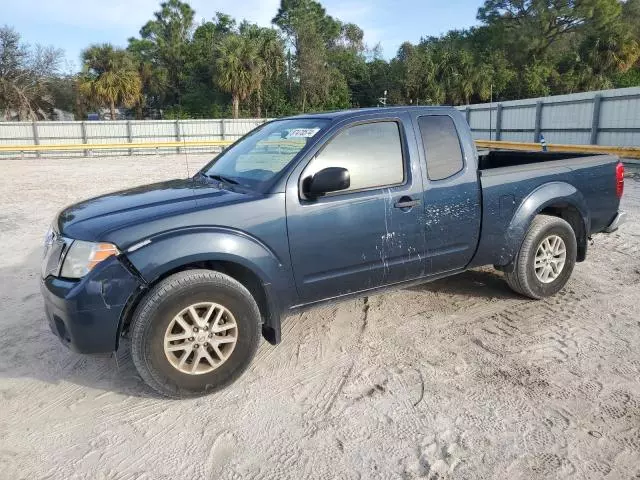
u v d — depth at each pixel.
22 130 29.00
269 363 3.73
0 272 6.13
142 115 55.59
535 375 3.46
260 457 2.75
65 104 47.97
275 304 3.45
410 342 3.99
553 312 4.47
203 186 3.86
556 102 19.67
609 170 4.92
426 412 3.09
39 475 2.64
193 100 50.66
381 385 3.39
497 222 4.27
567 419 2.98
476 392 3.28
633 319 4.30
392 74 54.03
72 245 3.14
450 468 2.62
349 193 3.63
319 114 4.07
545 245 4.59
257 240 3.32
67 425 3.06
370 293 3.90
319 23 59.75
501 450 2.74
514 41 51.84
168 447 2.85
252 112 48.81
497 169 4.34
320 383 3.44
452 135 4.12
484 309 4.57
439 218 3.97
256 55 41.22
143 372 3.10
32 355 3.95
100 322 3.01
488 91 50.38
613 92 16.95
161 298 3.04
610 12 47.81
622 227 7.55
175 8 56.09
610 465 2.61
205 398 3.30
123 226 3.11
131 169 19.92
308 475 2.60
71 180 16.12
